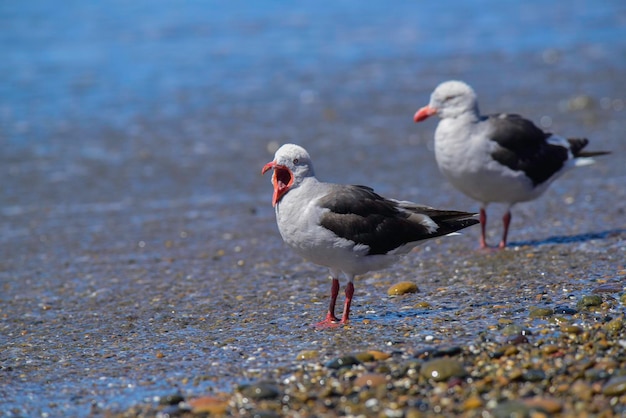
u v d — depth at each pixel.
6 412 9.70
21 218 18.78
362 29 35.75
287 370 10.31
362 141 23.56
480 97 27.12
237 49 32.91
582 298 11.99
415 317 12.04
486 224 17.12
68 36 34.41
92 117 25.92
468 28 35.94
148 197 19.92
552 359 9.96
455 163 15.05
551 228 16.45
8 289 14.81
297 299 13.46
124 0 40.00
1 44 33.25
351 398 9.33
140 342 11.87
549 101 26.50
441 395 9.22
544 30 35.31
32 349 11.85
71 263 16.05
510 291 12.94
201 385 10.09
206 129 24.86
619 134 23.22
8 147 23.50
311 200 11.60
